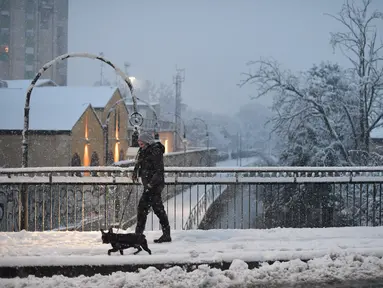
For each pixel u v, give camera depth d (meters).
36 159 33.16
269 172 9.86
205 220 20.95
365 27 27.75
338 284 6.29
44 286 6.09
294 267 6.74
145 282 6.22
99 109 41.00
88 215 14.75
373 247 7.51
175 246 7.51
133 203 17.78
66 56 15.74
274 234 8.59
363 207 18.42
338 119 27.83
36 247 7.38
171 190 31.69
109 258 6.71
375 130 35.94
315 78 27.83
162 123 72.81
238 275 6.51
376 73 27.00
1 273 6.59
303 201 15.91
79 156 35.19
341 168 9.68
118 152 46.12
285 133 28.55
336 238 8.23
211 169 9.34
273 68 27.78
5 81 47.75
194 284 6.17
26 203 11.29
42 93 40.12
